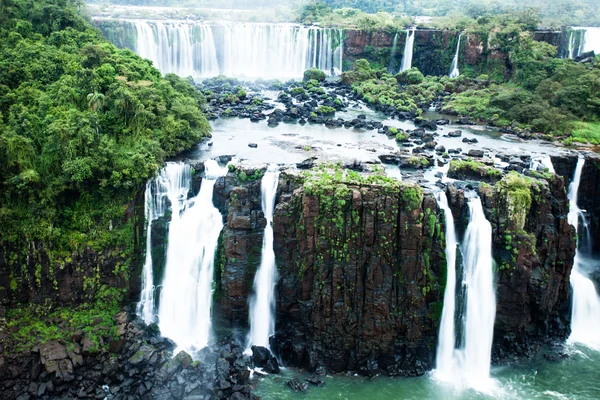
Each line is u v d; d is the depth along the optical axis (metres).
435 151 58.09
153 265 46.91
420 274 41.50
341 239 41.28
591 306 48.56
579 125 67.06
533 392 40.41
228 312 44.44
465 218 43.34
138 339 42.28
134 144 49.59
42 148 46.50
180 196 47.88
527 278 43.03
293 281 43.31
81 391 38.75
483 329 43.66
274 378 41.16
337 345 42.31
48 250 44.28
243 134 63.62
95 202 46.25
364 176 44.53
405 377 41.59
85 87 52.78
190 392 38.34
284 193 43.97
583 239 54.09
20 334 41.62
